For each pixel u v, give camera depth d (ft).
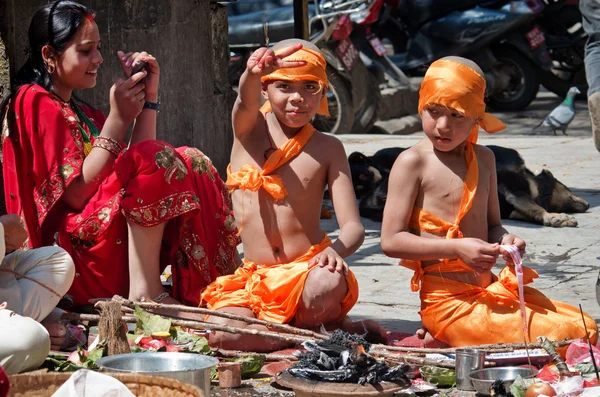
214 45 77.15
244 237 37.50
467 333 34.32
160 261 39.01
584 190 78.02
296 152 36.86
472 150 36.06
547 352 29.53
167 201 36.35
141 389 22.84
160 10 67.87
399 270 51.24
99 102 60.95
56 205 38.27
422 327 37.32
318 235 37.50
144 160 36.11
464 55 142.51
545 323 33.58
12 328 28.58
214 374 30.99
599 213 68.08
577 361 30.86
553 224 63.41
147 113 39.29
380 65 139.13
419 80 152.46
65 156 37.29
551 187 68.08
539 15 141.18
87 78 38.73
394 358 31.76
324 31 121.70
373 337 36.14
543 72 145.38
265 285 35.55
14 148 37.63
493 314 34.24
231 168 37.70
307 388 27.17
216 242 38.93
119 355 27.43
